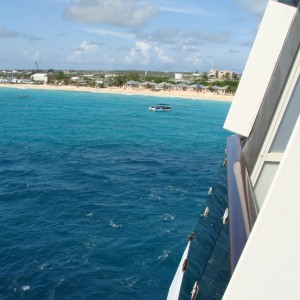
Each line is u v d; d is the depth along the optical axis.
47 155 47.50
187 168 41.31
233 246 2.54
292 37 4.20
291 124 4.07
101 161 44.69
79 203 28.20
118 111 112.62
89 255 20.03
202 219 5.98
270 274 1.81
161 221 24.77
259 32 5.38
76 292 16.89
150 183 34.53
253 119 5.54
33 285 17.23
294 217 1.74
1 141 56.44
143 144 58.06
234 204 3.18
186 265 5.56
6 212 26.22
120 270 18.73
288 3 5.21
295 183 1.72
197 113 115.25
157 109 117.31
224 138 66.44
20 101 138.88
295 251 1.77
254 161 4.26
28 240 21.58
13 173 37.78
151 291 17.22
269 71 5.43
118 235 22.45
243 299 1.85
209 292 3.26
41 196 29.97
